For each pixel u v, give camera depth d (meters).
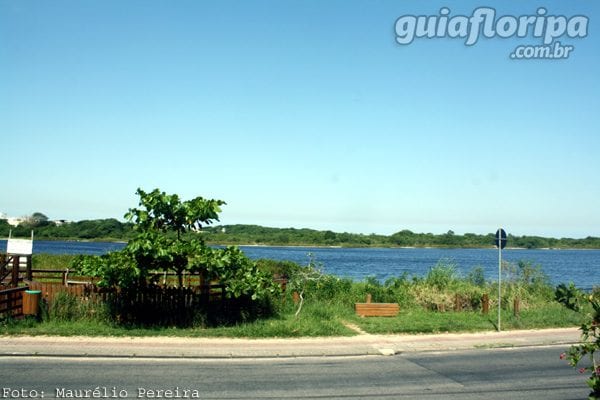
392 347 13.91
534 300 22.53
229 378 10.38
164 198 16.55
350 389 9.80
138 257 15.06
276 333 14.74
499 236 17.00
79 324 14.80
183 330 14.83
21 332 13.65
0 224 90.50
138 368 10.95
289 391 9.54
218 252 15.80
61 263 29.98
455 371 11.50
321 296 21.20
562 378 10.95
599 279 47.38
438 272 24.17
